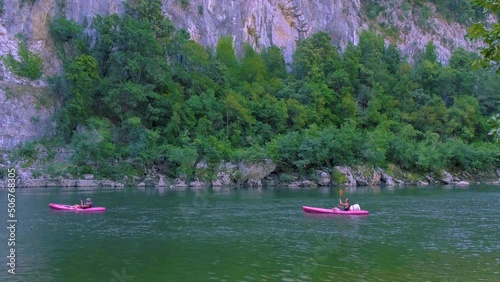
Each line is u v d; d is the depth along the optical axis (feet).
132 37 244.83
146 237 99.09
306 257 83.66
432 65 351.05
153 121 245.45
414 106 328.08
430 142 295.07
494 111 360.28
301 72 316.81
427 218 129.49
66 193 179.83
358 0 417.49
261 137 259.19
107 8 276.62
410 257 84.53
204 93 265.13
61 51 257.14
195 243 93.97
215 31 322.14
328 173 247.09
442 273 74.69
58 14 264.72
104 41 244.42
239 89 286.46
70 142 226.38
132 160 225.76
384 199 176.04
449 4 470.80
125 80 242.99
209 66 282.36
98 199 161.68
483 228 114.21
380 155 258.57
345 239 99.50
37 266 76.38
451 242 97.50
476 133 332.80
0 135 221.25
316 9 377.50
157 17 272.51
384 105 321.93
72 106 226.58
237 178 232.94
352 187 237.66
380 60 356.38
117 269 75.25
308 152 244.22
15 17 251.19
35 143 223.10
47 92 240.53
